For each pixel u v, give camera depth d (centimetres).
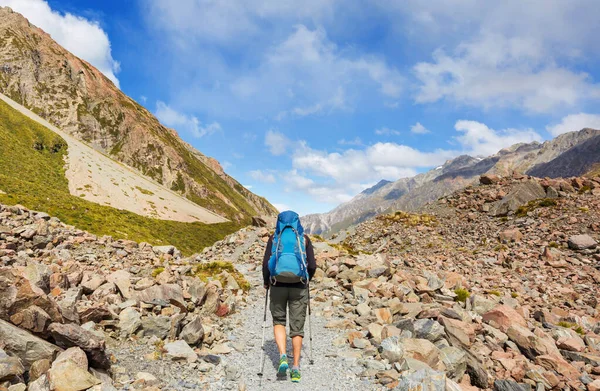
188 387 552
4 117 18938
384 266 1408
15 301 538
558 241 2475
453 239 3100
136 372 579
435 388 508
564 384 659
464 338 749
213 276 1309
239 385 555
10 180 9425
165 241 10719
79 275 933
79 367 483
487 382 636
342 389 559
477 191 4138
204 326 815
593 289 1644
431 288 1235
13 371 430
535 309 1301
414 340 685
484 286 1600
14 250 1341
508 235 2741
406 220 3797
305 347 760
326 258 1672
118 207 15925
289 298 615
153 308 835
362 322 891
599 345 912
